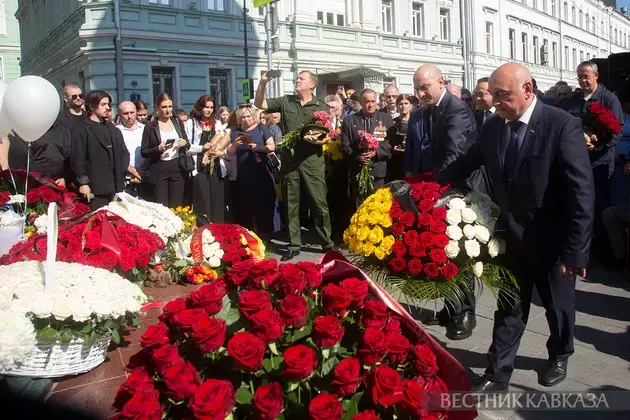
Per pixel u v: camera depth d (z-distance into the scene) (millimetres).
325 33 23125
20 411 2512
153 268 4188
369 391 1883
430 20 28406
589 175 2998
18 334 2529
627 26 56125
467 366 3744
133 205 4293
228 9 20656
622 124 6203
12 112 4457
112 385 2730
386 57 25703
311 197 6867
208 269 4273
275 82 21953
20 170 5320
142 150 6699
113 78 18453
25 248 3686
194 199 6965
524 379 3543
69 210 4859
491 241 3240
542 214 3143
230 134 7039
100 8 18234
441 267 3184
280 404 1719
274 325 1812
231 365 1882
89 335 2748
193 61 19828
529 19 35750
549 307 3363
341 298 1941
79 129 6145
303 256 7000
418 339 2176
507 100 3088
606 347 4039
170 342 1940
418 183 3637
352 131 6840
